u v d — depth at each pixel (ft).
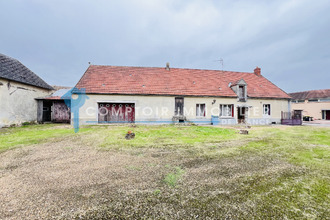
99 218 6.88
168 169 12.24
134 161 13.99
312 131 33.35
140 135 26.73
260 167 12.74
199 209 7.50
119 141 21.90
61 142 21.13
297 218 6.91
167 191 9.05
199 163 13.62
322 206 7.73
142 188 9.37
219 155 15.93
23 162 13.61
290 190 9.25
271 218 6.90
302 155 15.97
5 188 9.29
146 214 7.13
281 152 17.03
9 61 43.39
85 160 14.17
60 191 8.99
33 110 45.88
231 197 8.50
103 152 16.70
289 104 54.65
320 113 88.38
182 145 19.98
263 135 27.91
